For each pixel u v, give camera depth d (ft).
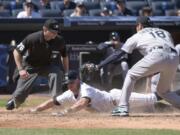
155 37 54.08
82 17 96.32
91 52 91.45
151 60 53.11
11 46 92.07
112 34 88.99
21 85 59.11
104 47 89.40
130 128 45.16
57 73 58.90
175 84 82.89
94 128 44.98
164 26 100.22
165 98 56.75
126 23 97.14
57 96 58.03
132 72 53.78
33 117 52.31
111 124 47.93
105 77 86.74
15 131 42.55
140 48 54.08
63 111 55.42
